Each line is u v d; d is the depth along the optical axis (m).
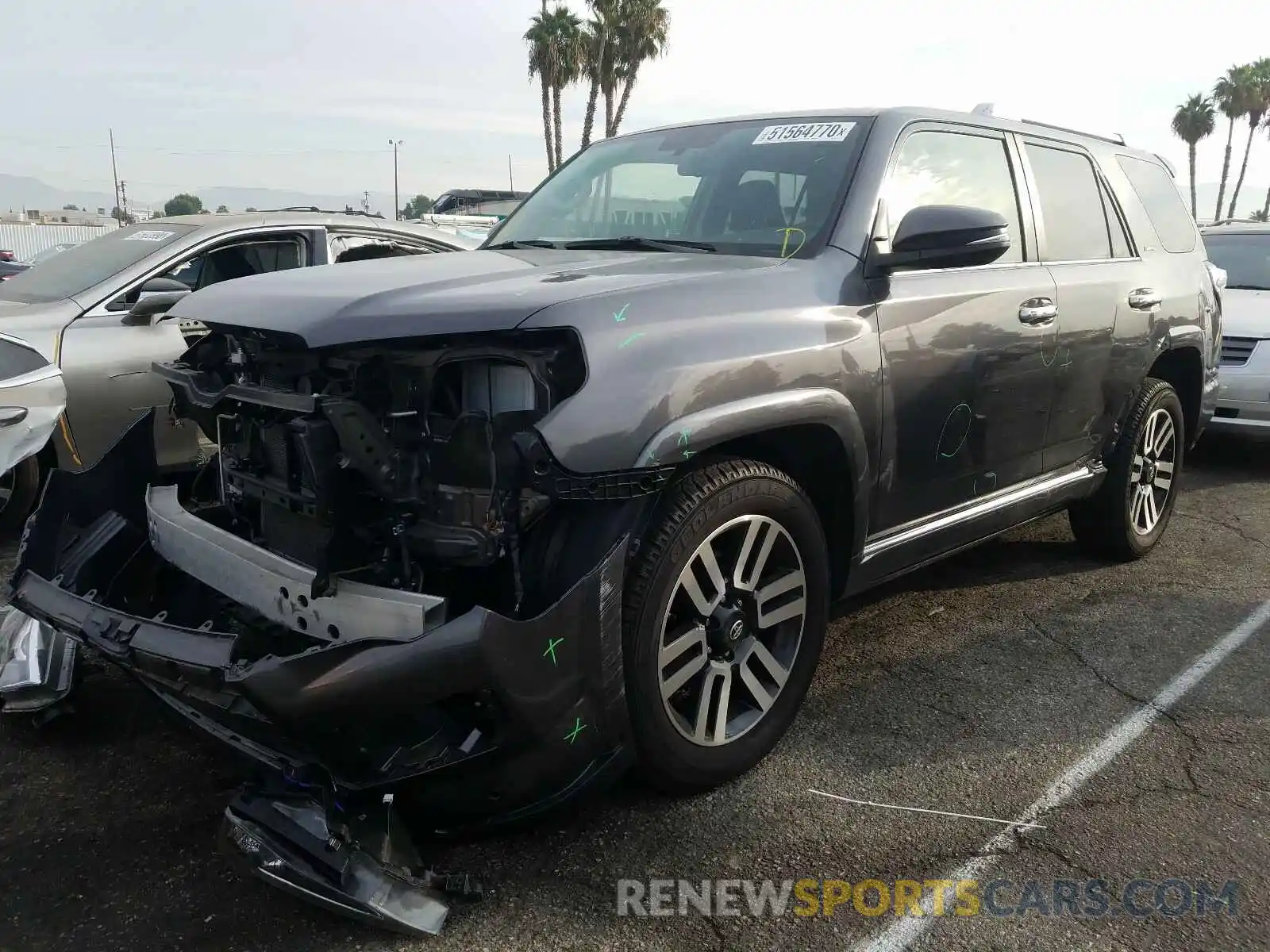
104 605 2.62
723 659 2.78
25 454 4.29
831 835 2.64
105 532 3.08
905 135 3.40
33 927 2.27
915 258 3.00
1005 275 3.63
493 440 2.27
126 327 5.14
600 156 4.05
